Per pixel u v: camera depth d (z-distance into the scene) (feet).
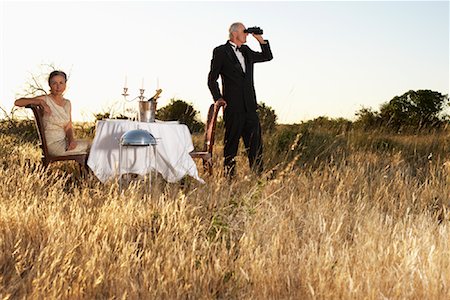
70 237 13.92
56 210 16.20
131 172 22.13
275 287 12.38
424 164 28.66
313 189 20.45
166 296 11.68
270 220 15.75
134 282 12.23
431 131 35.12
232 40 26.37
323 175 22.99
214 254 13.50
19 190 18.29
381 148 31.86
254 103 26.61
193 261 13.00
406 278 12.48
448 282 12.60
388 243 14.80
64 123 22.59
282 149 29.37
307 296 12.04
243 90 26.27
